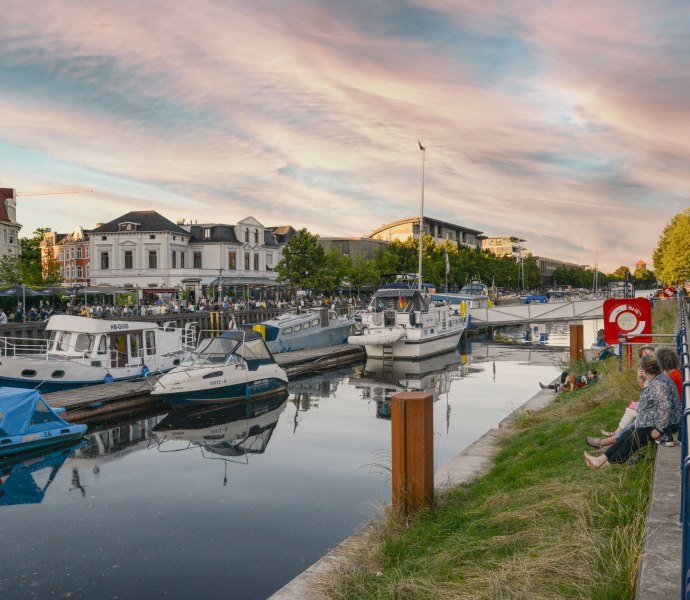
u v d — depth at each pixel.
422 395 8.48
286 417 20.11
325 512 11.23
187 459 15.20
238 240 80.06
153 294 73.12
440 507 8.45
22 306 45.38
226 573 8.84
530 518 6.63
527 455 10.73
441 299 50.31
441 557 6.45
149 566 9.09
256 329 34.12
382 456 15.12
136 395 20.97
